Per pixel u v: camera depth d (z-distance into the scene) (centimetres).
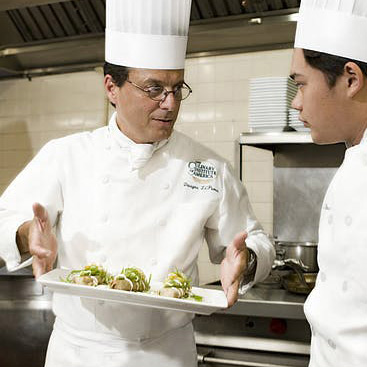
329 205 123
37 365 293
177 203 172
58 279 151
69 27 352
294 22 296
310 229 326
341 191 118
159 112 159
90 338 166
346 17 114
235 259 151
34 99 403
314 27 117
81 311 166
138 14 158
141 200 171
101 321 164
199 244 175
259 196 342
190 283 161
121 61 161
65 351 168
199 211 171
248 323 247
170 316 167
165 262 168
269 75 339
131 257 168
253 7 306
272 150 333
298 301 242
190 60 359
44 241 146
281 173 332
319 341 124
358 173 115
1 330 295
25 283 305
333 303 117
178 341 170
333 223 120
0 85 412
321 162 324
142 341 165
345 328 113
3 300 301
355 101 116
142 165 170
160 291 152
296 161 329
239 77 347
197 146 182
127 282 148
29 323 296
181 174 175
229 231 176
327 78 116
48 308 297
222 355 247
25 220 165
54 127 397
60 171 173
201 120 356
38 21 354
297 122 289
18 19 357
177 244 169
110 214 169
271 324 244
